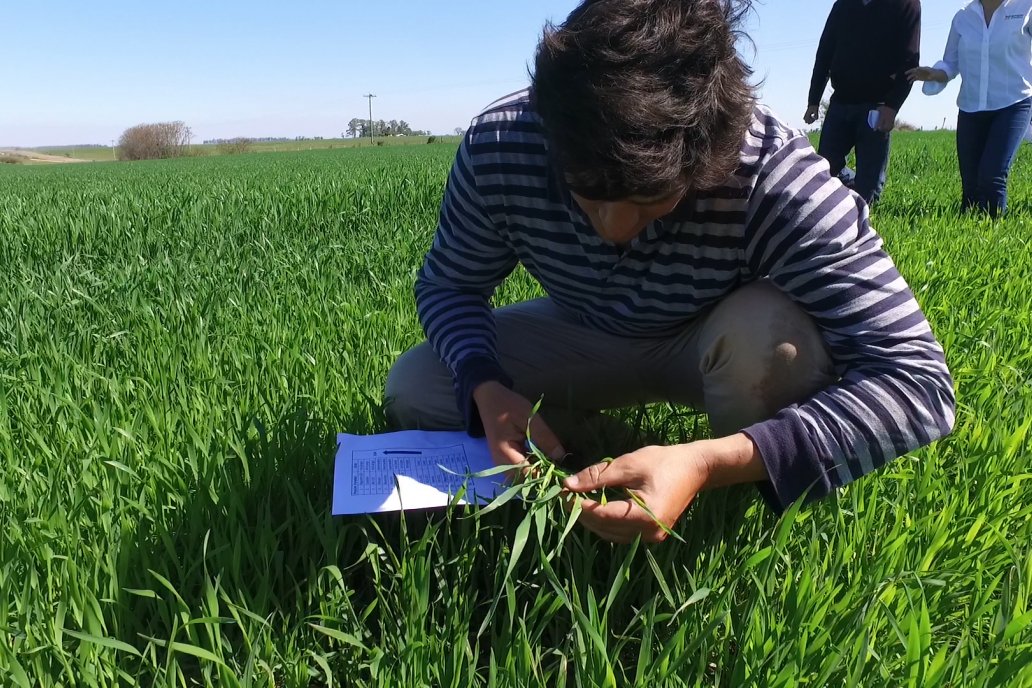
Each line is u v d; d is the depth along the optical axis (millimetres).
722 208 1546
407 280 3746
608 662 1226
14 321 3086
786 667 1185
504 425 1675
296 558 1614
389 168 15547
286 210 6852
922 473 1823
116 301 3406
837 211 1527
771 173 1505
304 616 1451
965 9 6035
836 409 1485
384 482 1589
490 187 1778
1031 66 5828
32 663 1312
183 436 1974
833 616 1375
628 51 1173
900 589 1397
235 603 1473
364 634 1462
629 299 1848
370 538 1711
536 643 1377
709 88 1199
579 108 1186
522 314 2186
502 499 1377
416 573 1426
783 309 1652
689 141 1214
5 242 5234
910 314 1552
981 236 4777
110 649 1373
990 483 1709
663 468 1413
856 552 1558
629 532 1408
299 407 2027
